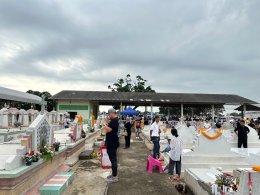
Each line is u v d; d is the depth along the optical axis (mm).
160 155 11898
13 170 5191
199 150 9688
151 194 6918
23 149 5820
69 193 6773
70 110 38062
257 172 4918
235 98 41781
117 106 50938
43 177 6816
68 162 9750
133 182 8047
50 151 6945
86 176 8586
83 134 14000
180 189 7168
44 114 7371
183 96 41750
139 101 38594
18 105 44344
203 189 6051
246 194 4887
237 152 10594
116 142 8109
